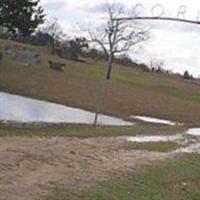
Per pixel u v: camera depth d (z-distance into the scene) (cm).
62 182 1326
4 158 1524
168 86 9894
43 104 3869
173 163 1955
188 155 2291
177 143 2761
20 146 1802
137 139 2695
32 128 2542
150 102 5906
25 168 1433
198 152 2469
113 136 2638
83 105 4250
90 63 10962
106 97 5300
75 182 1353
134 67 13300
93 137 2456
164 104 6059
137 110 4822
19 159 1543
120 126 3300
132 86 8081
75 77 6975
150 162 1919
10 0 3397
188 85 11556
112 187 1345
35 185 1244
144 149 2286
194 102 7581
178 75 13925
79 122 3209
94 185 1341
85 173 1507
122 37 8025
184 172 1764
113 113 4188
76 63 10106
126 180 1475
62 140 2161
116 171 1620
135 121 3991
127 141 2509
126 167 1727
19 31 3566
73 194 1202
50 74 6556
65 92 4944
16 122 2722
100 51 10662
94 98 4934
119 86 7300
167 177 1625
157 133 3212
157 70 13812
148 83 9744
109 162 1788
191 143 2873
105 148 2133
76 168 1567
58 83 5672
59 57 10812
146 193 1338
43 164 1537
